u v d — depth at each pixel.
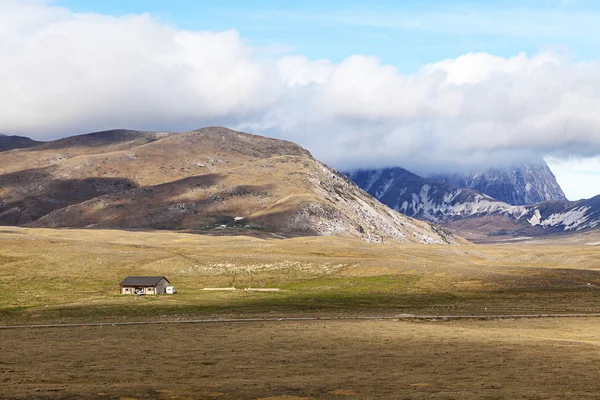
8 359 74.19
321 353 77.81
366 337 92.19
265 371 65.31
